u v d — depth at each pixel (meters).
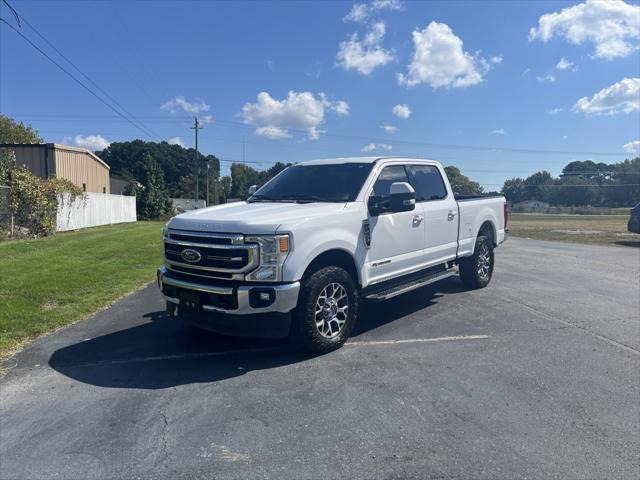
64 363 4.83
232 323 4.62
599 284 9.04
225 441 3.34
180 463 3.08
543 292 8.25
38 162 24.81
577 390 4.20
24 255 11.97
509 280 9.43
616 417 3.71
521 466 3.05
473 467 3.04
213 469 3.02
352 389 4.20
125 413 3.76
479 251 8.25
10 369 4.67
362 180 5.84
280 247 4.60
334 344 5.13
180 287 4.96
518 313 6.82
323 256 5.17
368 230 5.59
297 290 4.67
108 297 7.62
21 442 3.34
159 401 3.97
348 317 5.29
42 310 6.71
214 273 4.77
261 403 3.93
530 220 53.97
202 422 3.61
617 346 5.39
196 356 5.05
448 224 7.19
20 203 17.05
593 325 6.22
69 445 3.30
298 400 3.99
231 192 94.69
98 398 4.03
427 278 6.65
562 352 5.18
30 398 4.03
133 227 25.80
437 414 3.74
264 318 4.64
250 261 4.57
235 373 4.58
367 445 3.29
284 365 4.79
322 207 5.25
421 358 4.98
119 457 3.15
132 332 5.88
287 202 5.77
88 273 9.62
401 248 6.15
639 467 3.05
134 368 4.71
